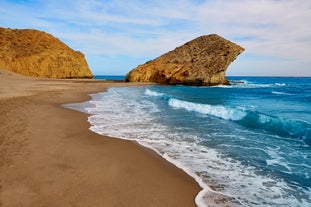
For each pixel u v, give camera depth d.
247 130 9.98
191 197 4.25
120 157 6.23
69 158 5.91
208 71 48.62
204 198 4.24
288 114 13.40
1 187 4.20
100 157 6.14
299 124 8.91
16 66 54.59
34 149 6.35
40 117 10.72
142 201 4.03
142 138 8.38
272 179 5.20
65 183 4.53
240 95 27.03
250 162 6.22
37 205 3.69
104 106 16.23
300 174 5.48
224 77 50.81
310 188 4.80
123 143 7.57
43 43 66.69
